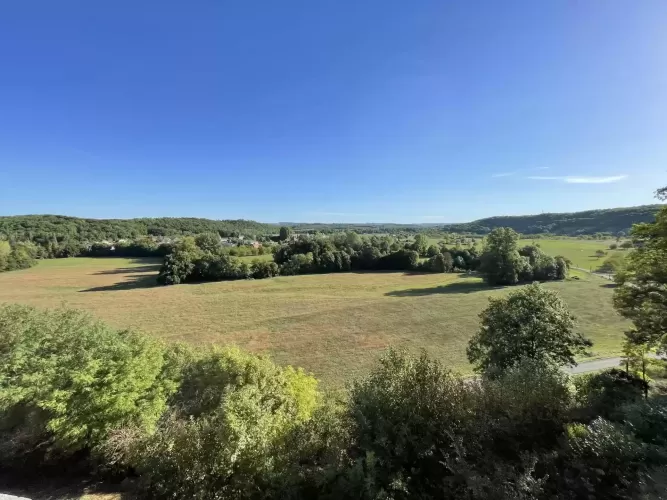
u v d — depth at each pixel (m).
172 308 50.44
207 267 73.69
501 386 10.93
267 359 15.07
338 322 42.38
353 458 9.14
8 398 10.77
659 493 6.33
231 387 12.27
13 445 11.16
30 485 10.77
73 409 10.70
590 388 15.50
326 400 14.29
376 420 9.46
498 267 64.50
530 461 8.08
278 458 9.77
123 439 10.62
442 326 40.09
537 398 10.21
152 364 12.52
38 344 12.15
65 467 11.58
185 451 9.91
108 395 10.83
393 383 10.15
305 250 87.19
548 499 7.15
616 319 40.19
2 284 68.31
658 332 14.43
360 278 75.44
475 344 21.27
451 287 64.31
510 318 19.25
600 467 7.62
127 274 79.88
